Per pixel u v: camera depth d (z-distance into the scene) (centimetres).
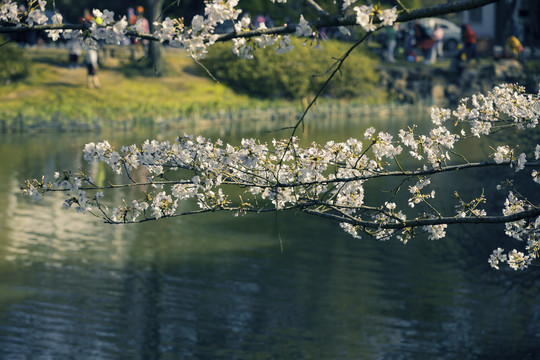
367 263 1705
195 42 388
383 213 488
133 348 1244
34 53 4369
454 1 345
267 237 1916
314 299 1480
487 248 1438
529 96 511
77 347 1234
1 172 2450
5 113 3462
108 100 3766
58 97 3709
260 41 386
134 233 1906
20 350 1209
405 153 2697
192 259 1717
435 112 505
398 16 352
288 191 502
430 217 501
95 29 389
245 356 1236
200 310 1416
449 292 1525
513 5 1669
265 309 1434
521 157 462
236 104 3934
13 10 393
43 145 2966
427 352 1271
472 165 476
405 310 1434
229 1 387
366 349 1270
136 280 1568
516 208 516
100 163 2588
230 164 484
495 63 4331
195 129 3366
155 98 3881
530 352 1263
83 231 1895
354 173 495
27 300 1424
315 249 1812
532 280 1394
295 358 1232
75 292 1478
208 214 2119
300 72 4050
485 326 1361
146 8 3772
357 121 3647
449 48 4872
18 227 1894
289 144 452
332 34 4147
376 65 4341
